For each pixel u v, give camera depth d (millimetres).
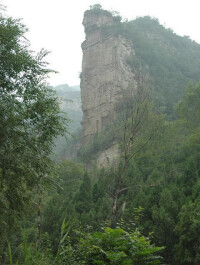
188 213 23031
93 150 68438
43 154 11508
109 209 23625
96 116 84500
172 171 36344
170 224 24609
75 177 46656
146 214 26531
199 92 50594
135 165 38938
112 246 6465
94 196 36188
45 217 27531
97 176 46188
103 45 89688
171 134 43375
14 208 10445
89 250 6727
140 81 16531
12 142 10188
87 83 89562
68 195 40375
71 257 7199
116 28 90250
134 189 30734
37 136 11312
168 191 27234
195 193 28781
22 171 10320
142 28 113938
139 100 15773
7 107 10086
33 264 5652
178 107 52812
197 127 46031
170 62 97438
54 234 25297
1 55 10695
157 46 102938
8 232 10109
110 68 85250
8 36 10883
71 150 87125
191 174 33969
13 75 10938
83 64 92875
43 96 11281
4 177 9883
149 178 35625
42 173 11086
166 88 80875
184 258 22234
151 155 40281
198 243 22016
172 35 118688
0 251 9328
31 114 10961
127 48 87688
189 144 43062
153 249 6336
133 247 6336
